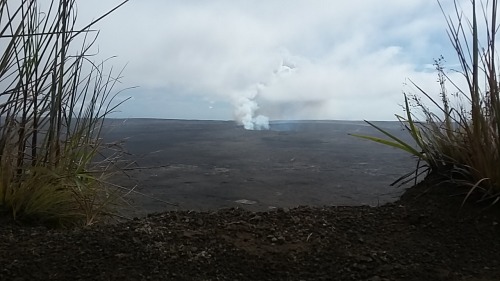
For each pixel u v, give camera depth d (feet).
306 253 6.32
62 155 8.59
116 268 5.60
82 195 8.23
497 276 5.66
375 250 6.42
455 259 6.19
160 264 5.78
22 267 5.52
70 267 5.57
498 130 7.60
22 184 7.93
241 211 8.30
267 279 5.68
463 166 8.49
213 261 5.98
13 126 8.02
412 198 8.52
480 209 7.54
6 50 7.66
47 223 7.91
